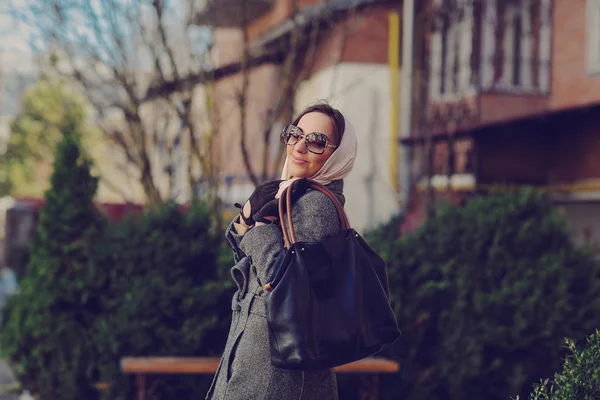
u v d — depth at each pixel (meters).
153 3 6.70
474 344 4.88
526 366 4.93
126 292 5.08
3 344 5.39
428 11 12.23
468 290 5.05
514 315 4.95
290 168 2.66
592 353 2.73
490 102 11.26
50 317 5.15
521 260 5.11
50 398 5.16
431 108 12.09
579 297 5.02
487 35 11.80
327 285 2.40
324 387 2.62
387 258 5.11
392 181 12.37
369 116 12.71
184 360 4.69
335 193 2.66
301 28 8.67
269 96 11.55
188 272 5.15
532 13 11.64
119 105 7.41
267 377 2.52
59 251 5.25
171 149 7.76
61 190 5.38
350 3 9.26
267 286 2.41
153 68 7.46
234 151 12.30
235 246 2.71
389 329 2.47
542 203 5.41
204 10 7.12
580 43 10.78
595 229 9.82
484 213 5.33
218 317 4.99
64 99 8.84
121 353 4.92
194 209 5.52
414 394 4.92
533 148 10.62
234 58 9.95
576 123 10.11
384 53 12.74
